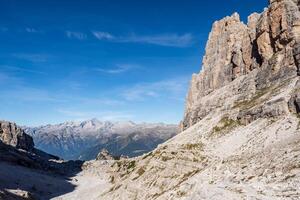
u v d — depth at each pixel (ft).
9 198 431.02
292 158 264.31
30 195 500.33
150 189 441.27
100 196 566.36
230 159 362.74
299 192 203.92
